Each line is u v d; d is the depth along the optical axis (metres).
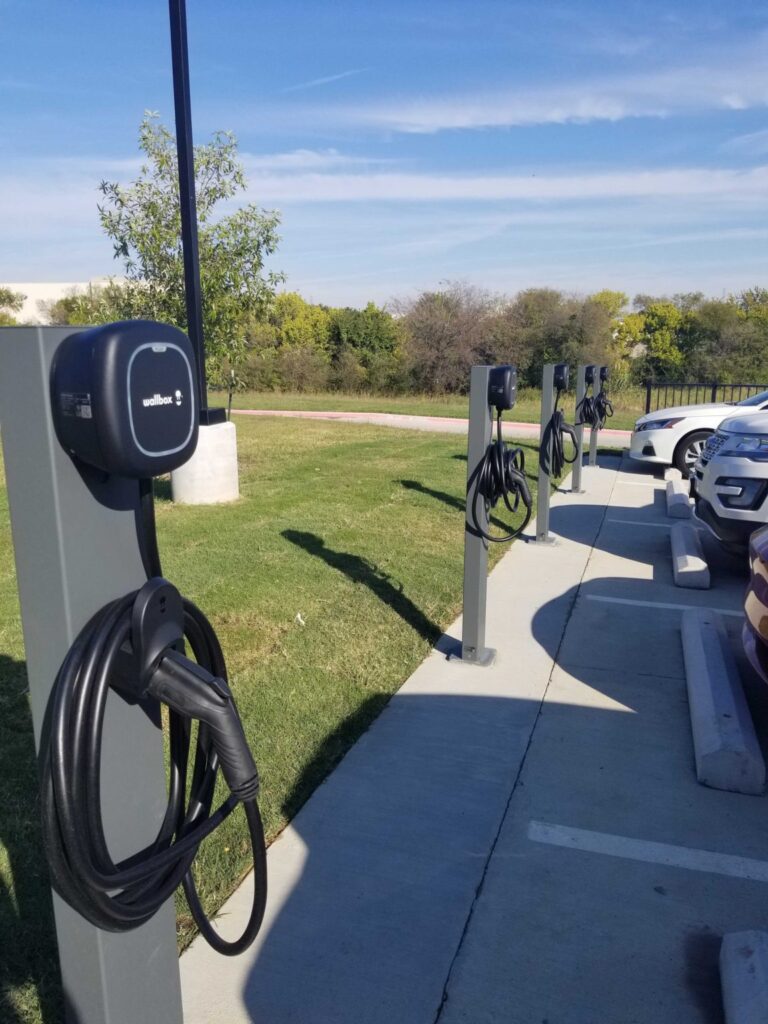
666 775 3.34
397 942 2.41
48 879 2.61
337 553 6.38
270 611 5.05
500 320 27.98
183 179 6.52
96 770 1.35
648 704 3.97
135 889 1.50
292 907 2.54
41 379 1.34
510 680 4.21
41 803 1.38
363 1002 2.20
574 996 2.23
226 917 2.48
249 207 8.61
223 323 8.75
